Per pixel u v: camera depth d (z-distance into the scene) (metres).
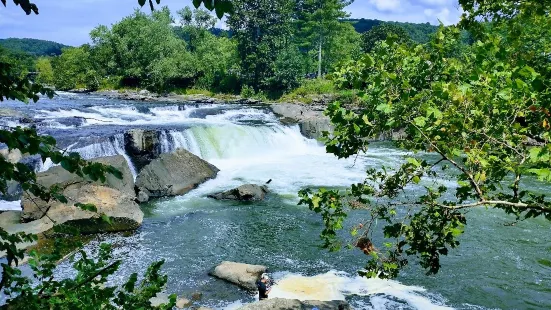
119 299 3.18
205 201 17.42
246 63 54.72
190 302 9.82
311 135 29.53
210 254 12.43
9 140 2.38
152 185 17.95
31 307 2.72
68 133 21.86
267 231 14.19
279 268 11.60
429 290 10.41
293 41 67.50
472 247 12.59
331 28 58.16
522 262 11.73
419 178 4.71
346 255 12.35
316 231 14.16
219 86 57.59
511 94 4.32
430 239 5.11
